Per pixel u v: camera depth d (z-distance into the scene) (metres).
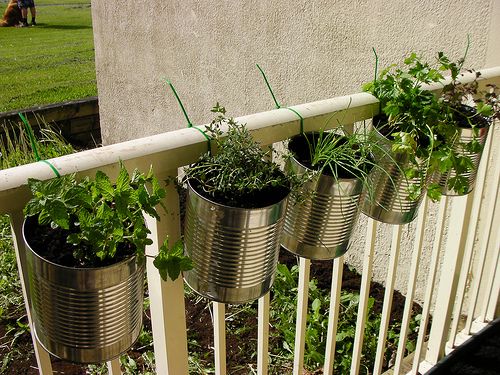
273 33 3.12
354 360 1.90
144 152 1.09
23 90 7.52
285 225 1.35
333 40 2.74
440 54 1.65
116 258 0.96
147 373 2.26
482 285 2.38
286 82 3.13
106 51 4.96
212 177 1.18
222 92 3.72
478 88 1.80
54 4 13.07
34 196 0.96
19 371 2.38
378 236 2.88
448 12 2.18
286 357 2.35
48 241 0.98
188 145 1.16
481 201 2.02
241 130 1.20
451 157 1.45
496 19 2.00
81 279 0.91
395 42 2.43
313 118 1.38
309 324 2.47
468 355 2.23
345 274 3.04
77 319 0.96
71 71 8.39
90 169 1.02
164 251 1.00
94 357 1.01
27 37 10.28
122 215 0.92
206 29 3.67
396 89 1.50
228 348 2.45
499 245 2.21
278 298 2.62
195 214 1.13
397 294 2.85
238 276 1.14
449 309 2.07
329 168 1.29
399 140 1.39
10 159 3.91
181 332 1.36
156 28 4.20
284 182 1.20
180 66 4.08
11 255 3.01
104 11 4.79
